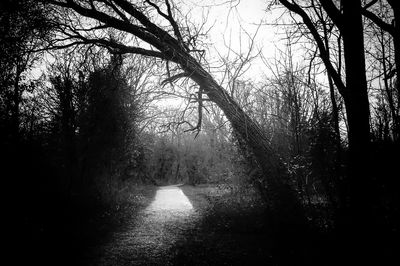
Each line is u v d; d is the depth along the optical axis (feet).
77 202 40.60
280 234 30.14
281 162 37.01
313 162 29.60
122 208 51.70
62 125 46.21
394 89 28.07
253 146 38.32
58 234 28.86
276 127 45.88
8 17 33.19
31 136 35.58
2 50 32.99
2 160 29.55
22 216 27.81
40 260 21.83
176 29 39.81
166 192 111.14
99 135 50.78
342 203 24.17
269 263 22.38
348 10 21.98
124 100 56.13
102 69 52.90
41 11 38.34
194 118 49.98
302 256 22.86
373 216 20.80
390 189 23.88
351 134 21.68
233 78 33.88
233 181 43.34
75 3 40.09
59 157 43.60
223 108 39.73
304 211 31.89
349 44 21.84
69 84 47.42
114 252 25.71
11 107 34.22
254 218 34.65
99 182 51.37
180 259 23.85
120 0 39.60
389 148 25.18
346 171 24.63
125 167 61.52
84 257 23.84
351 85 21.72
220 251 25.94
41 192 33.47
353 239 20.80
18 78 35.73
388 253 19.45
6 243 22.91
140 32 40.40
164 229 37.04
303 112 37.29
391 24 29.12
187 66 37.88
